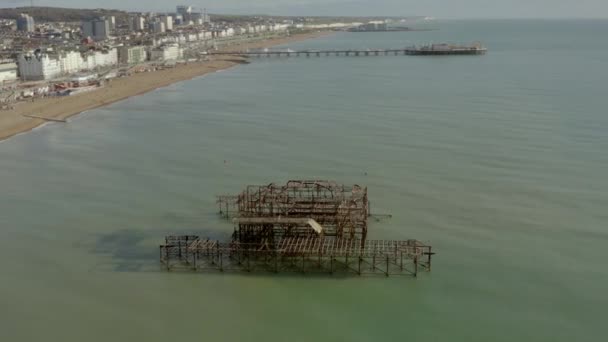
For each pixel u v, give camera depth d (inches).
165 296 2999.5
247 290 3048.7
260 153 5575.8
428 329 2701.8
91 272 3250.5
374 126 6628.9
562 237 3587.6
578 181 4574.3
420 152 5477.4
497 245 3491.6
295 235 3410.4
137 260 3378.4
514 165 5017.2
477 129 6358.3
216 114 7731.3
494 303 2898.6
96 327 2753.4
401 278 3132.4
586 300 2913.4
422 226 3762.3
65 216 4057.6
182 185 4662.9
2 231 3811.5
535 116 6993.1
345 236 3444.9
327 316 2815.0
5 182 4879.4
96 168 5236.2
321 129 6545.3
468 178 4690.0
